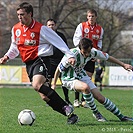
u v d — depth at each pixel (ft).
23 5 60.64
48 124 65.16
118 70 239.91
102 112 86.17
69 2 336.90
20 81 246.27
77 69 68.64
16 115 79.15
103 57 67.97
